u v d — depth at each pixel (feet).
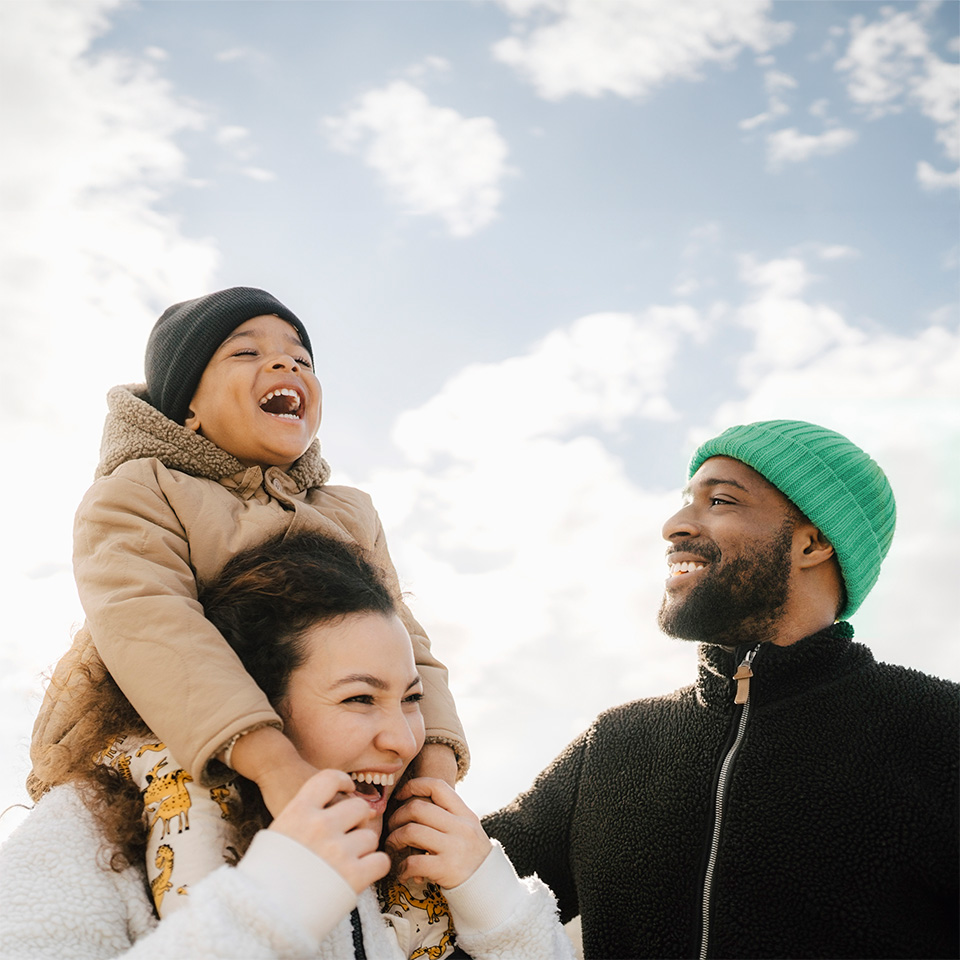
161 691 3.90
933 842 4.49
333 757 3.96
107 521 4.65
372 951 3.91
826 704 4.95
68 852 3.68
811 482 5.28
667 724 5.39
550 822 5.60
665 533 5.46
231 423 5.36
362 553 4.83
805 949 4.50
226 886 3.19
